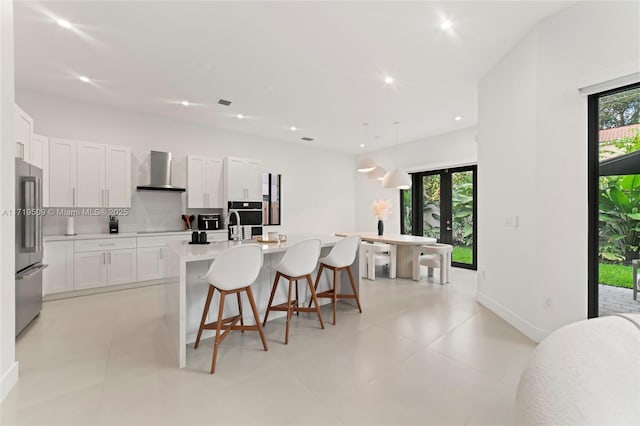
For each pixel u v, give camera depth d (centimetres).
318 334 268
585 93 224
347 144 708
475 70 335
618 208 223
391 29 260
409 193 695
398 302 364
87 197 408
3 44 179
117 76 348
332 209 771
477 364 213
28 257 277
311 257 274
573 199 233
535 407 58
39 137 366
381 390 182
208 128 553
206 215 508
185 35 267
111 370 204
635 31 200
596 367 55
